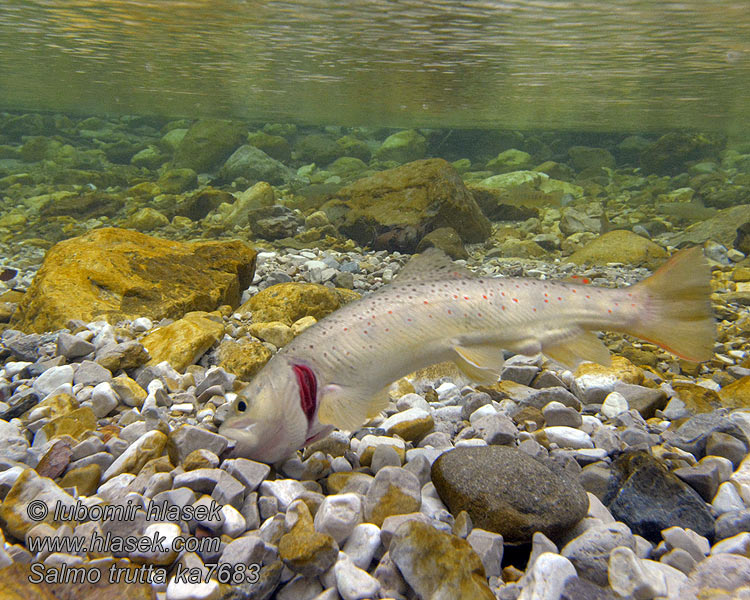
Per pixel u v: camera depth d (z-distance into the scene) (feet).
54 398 1.63
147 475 1.25
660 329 1.23
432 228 5.23
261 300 2.67
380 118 15.96
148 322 2.42
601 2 5.07
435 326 1.21
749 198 8.29
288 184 10.34
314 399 1.17
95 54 8.73
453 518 1.16
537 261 4.86
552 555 0.97
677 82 9.00
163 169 11.70
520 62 7.72
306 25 6.35
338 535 1.06
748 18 5.40
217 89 11.78
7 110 19.39
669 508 1.18
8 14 6.58
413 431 1.52
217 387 1.77
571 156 13.80
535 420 1.67
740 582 0.94
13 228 6.28
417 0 5.21
